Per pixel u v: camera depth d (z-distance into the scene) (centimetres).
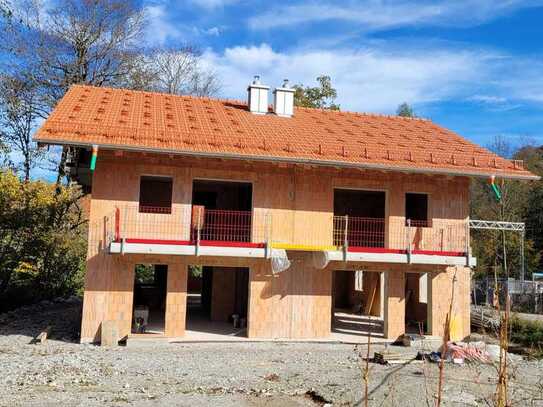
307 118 2175
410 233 1788
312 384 1141
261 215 1686
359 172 1762
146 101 2036
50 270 2441
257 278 1681
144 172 1611
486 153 1948
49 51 2986
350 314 2358
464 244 1820
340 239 1934
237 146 1628
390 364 1380
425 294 2027
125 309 1579
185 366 1282
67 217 2566
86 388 1048
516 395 1075
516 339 1717
